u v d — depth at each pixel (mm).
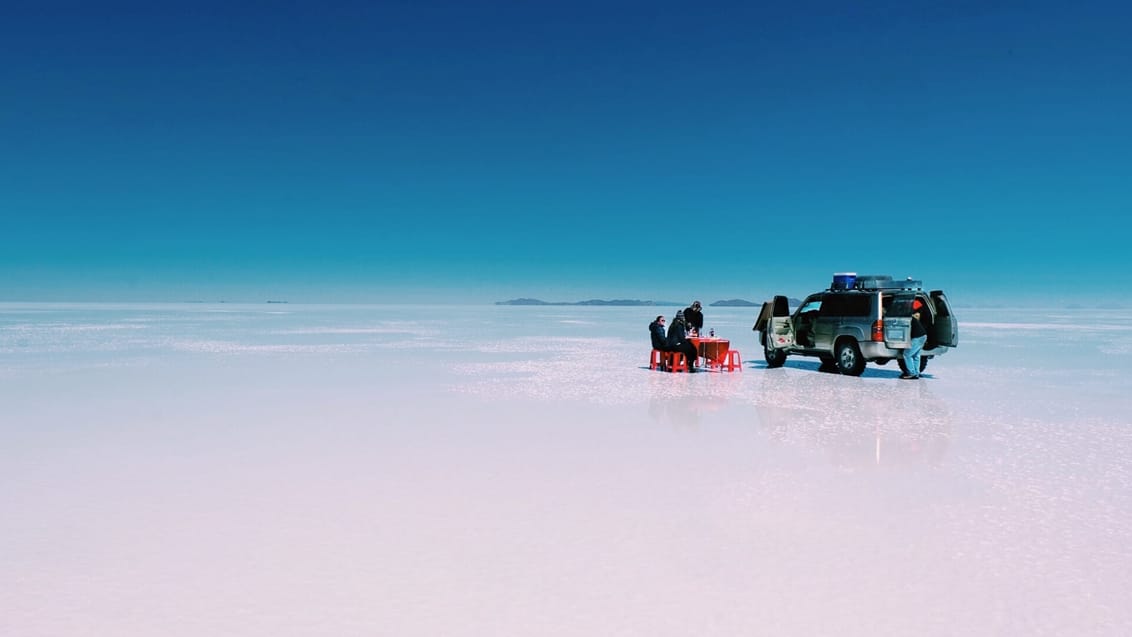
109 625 3723
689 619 3787
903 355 15578
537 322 61781
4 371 16516
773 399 12125
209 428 9312
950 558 4637
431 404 11484
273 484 6469
